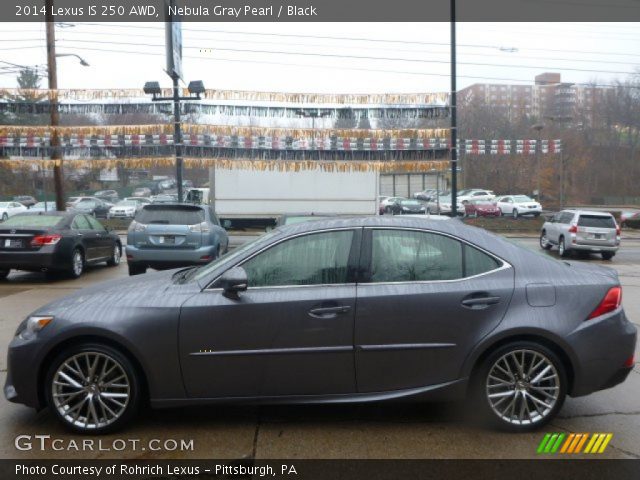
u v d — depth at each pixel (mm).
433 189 58594
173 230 11266
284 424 4383
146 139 17359
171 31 17094
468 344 4152
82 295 4441
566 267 4441
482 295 4199
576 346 4141
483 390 4180
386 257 4324
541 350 4156
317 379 4156
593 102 74062
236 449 3961
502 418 4184
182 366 4102
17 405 4746
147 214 11492
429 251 4352
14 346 4176
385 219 4480
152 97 17391
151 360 4078
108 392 4145
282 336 4129
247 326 4117
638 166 74875
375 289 4207
